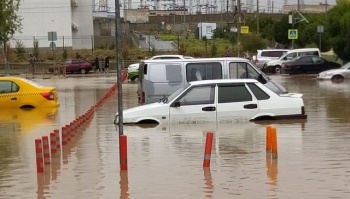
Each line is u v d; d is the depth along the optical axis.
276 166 12.38
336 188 10.41
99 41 81.50
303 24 76.94
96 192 10.59
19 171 12.68
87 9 81.31
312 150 14.17
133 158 13.62
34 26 76.88
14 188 11.10
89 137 17.22
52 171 12.55
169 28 108.81
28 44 76.44
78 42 80.88
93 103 29.14
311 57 51.88
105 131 18.42
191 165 12.66
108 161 13.48
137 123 19.02
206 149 12.37
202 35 92.81
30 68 59.38
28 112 25.19
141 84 22.95
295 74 51.62
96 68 61.97
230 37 80.44
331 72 43.50
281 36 79.75
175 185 10.91
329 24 56.78
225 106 18.95
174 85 22.27
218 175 11.63
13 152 15.14
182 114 18.89
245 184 10.84
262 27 94.88
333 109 23.80
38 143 12.31
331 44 56.41
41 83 45.69
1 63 63.88
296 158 13.20
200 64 22.23
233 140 15.68
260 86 19.28
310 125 18.58
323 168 12.11
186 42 82.69
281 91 21.88
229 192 10.28
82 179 11.68
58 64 59.38
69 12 77.69
